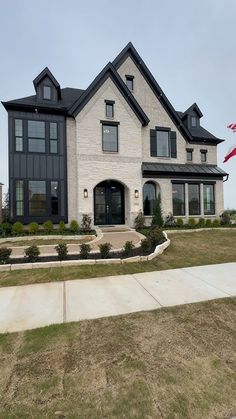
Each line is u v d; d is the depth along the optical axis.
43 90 15.27
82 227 14.55
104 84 15.90
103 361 3.24
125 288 5.94
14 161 14.41
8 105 14.15
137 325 4.16
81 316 4.52
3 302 5.20
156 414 2.42
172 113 18.25
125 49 17.55
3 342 3.70
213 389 2.73
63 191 15.26
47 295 5.55
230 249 10.29
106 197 17.02
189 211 18.09
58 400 2.61
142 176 16.75
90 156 15.42
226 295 5.46
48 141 14.99
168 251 9.75
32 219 14.69
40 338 3.79
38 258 8.30
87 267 7.62
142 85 17.81
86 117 15.45
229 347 3.53
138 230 15.03
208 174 18.16
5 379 2.92
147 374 2.98
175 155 18.27
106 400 2.60
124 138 16.20
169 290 5.80
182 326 4.12
